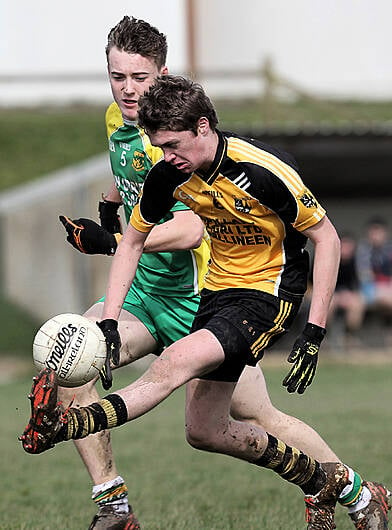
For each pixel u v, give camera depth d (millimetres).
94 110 90062
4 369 55781
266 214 14789
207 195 14820
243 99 78812
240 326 14758
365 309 58125
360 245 61281
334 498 16203
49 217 63219
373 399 41219
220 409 15406
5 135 85500
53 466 27812
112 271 15664
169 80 14039
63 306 61062
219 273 15609
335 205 69000
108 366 14281
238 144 14578
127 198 18234
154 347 18125
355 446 28453
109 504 16922
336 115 67562
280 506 20734
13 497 22875
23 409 40656
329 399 41344
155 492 22953
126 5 86500
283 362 55844
